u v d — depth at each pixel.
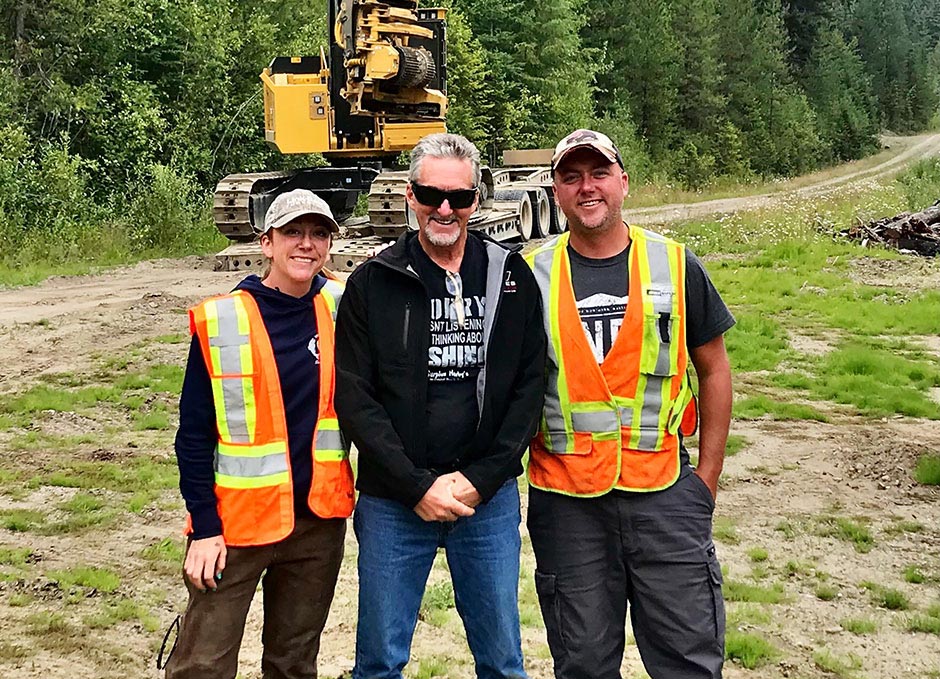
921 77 97.06
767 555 5.86
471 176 3.34
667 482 3.48
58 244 18.09
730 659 4.62
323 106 14.62
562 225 20.56
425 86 14.16
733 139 56.66
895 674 4.51
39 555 5.49
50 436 7.77
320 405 3.45
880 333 12.51
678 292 3.46
